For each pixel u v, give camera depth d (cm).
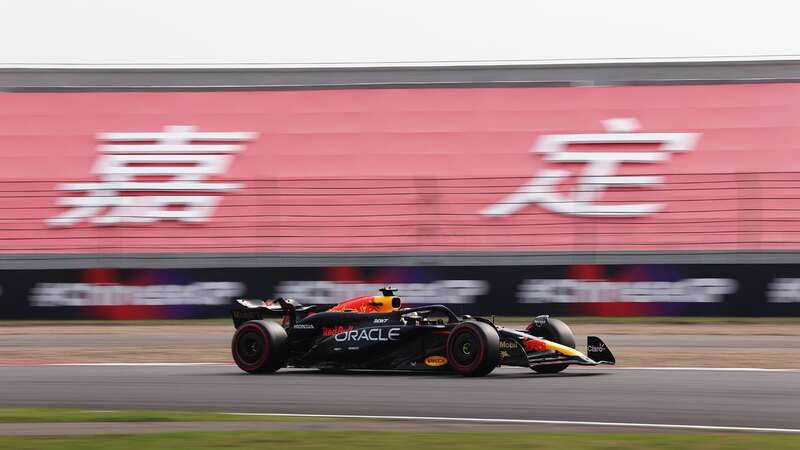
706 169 9838
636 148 10231
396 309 4309
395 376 4100
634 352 5394
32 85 11788
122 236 9681
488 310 7944
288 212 9688
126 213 9975
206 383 4003
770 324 7381
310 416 3061
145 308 8200
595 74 11356
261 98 11494
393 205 9612
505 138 10594
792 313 7638
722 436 2611
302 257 8919
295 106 11356
